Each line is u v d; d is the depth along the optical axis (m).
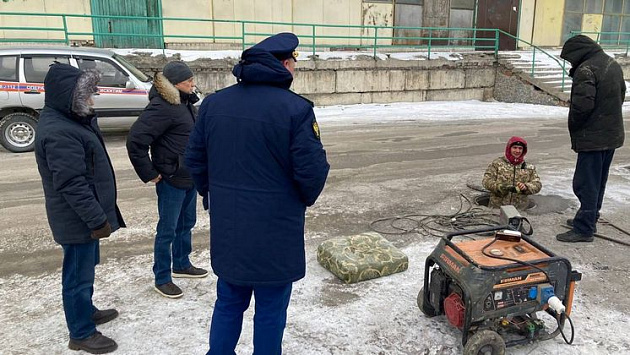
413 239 4.66
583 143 4.21
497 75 17.00
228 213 2.23
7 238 4.70
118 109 9.07
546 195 5.98
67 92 2.49
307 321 3.21
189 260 4.01
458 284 2.79
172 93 3.12
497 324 2.87
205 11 14.70
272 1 15.48
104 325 3.15
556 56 18.47
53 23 13.23
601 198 4.59
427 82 15.98
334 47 16.75
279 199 2.21
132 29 14.07
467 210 5.48
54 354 2.85
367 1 16.94
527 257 2.86
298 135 2.13
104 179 2.76
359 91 15.01
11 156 8.33
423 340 3.00
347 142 9.50
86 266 2.78
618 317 3.26
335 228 4.96
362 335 3.05
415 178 6.88
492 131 10.80
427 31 18.20
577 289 3.63
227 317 2.39
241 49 15.38
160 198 3.35
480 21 19.05
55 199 2.60
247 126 2.14
